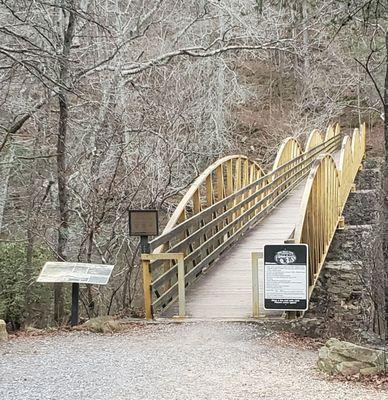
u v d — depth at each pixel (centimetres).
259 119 3238
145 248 920
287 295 882
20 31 1239
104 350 739
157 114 1534
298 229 1001
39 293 1350
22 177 1495
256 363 691
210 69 2069
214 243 1265
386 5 895
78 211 1312
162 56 1611
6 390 580
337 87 3606
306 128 3059
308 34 2878
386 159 839
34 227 1288
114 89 1468
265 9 1923
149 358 703
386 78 834
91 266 888
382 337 1043
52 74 1234
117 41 1509
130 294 1141
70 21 1193
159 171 1407
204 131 2009
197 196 1227
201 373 645
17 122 1238
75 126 1502
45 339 798
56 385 596
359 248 1543
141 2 1842
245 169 1692
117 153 1357
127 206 1255
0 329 796
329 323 996
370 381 617
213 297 1023
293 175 2159
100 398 559
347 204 2122
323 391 581
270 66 3672
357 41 1303
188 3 2036
